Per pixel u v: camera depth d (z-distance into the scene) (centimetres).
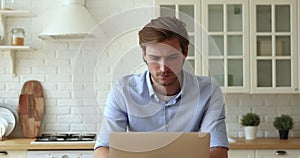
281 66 417
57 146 380
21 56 444
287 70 417
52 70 444
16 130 439
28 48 419
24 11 422
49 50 445
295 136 447
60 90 444
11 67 440
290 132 447
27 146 379
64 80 445
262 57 412
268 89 411
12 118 429
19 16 443
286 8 418
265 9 417
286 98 448
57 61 444
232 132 445
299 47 414
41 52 445
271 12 415
